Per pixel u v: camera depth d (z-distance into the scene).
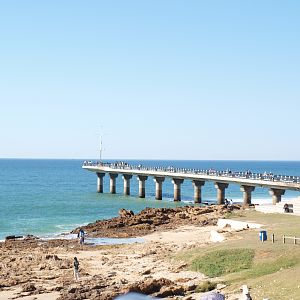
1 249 58.62
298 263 38.75
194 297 33.53
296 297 29.73
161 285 37.03
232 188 185.38
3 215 95.31
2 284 40.31
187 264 43.34
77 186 185.00
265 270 38.06
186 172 116.50
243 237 51.88
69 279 41.66
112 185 143.62
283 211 73.50
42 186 183.25
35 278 42.56
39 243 63.16
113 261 48.91
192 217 78.44
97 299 34.53
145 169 131.38
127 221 77.06
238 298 31.75
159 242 59.81
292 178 89.44
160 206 108.81
